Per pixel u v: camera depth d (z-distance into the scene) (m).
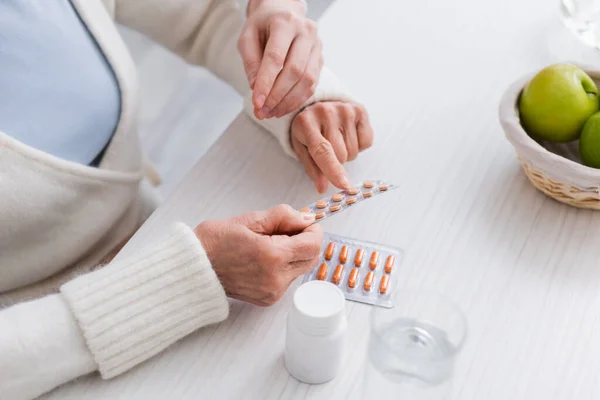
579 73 0.90
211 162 0.98
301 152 0.98
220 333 0.82
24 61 0.94
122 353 0.78
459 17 1.17
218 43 1.14
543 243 0.89
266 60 0.92
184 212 0.93
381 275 0.86
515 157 0.98
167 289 0.80
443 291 0.85
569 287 0.85
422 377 0.73
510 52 1.11
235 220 0.84
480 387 0.78
